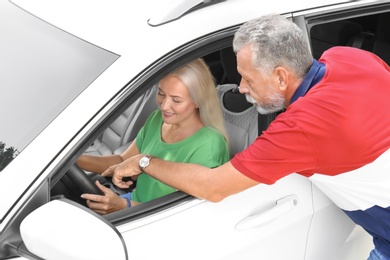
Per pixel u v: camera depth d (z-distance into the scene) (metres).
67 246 2.25
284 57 2.56
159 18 2.67
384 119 2.61
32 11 2.91
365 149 2.58
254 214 2.80
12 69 2.69
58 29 2.79
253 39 2.57
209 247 2.69
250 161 2.58
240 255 2.79
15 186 2.38
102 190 2.83
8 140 2.50
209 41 2.68
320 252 3.08
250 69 2.61
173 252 2.61
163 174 2.74
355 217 2.90
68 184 2.82
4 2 2.98
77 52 2.67
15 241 2.38
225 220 2.73
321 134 2.53
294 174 2.91
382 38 4.16
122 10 2.77
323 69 2.64
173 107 2.86
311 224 2.98
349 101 2.55
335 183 2.73
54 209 2.33
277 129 2.55
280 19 2.61
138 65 2.55
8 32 2.84
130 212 2.61
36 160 2.40
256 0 2.84
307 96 2.58
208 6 2.74
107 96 2.49
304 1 2.95
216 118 2.93
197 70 2.81
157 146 3.07
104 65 2.59
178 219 2.66
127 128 3.53
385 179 2.67
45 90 2.60
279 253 2.92
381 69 2.70
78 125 2.45
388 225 2.83
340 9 3.03
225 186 2.62
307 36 2.94
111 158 3.24
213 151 2.90
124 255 2.30
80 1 2.88
